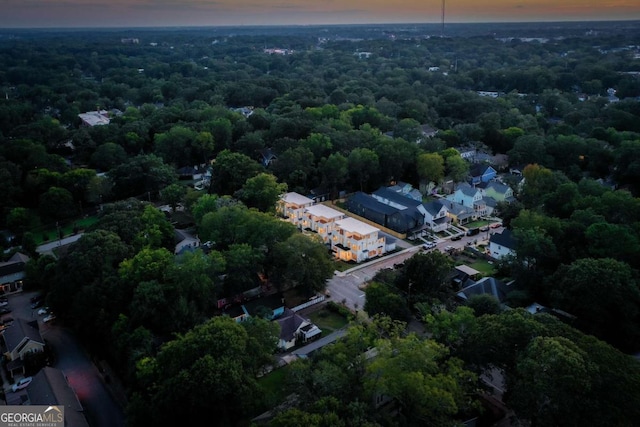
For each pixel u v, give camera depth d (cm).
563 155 15200
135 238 9375
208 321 6638
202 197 11131
